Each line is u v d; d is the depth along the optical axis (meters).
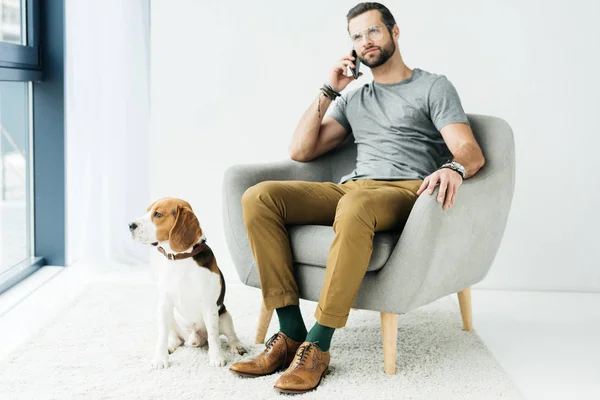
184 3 3.39
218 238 3.53
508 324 2.90
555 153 3.33
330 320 2.21
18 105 3.39
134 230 2.27
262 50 3.40
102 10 3.52
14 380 2.22
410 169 2.59
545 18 3.26
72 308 2.92
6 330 2.70
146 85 3.57
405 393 2.18
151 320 2.80
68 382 2.21
